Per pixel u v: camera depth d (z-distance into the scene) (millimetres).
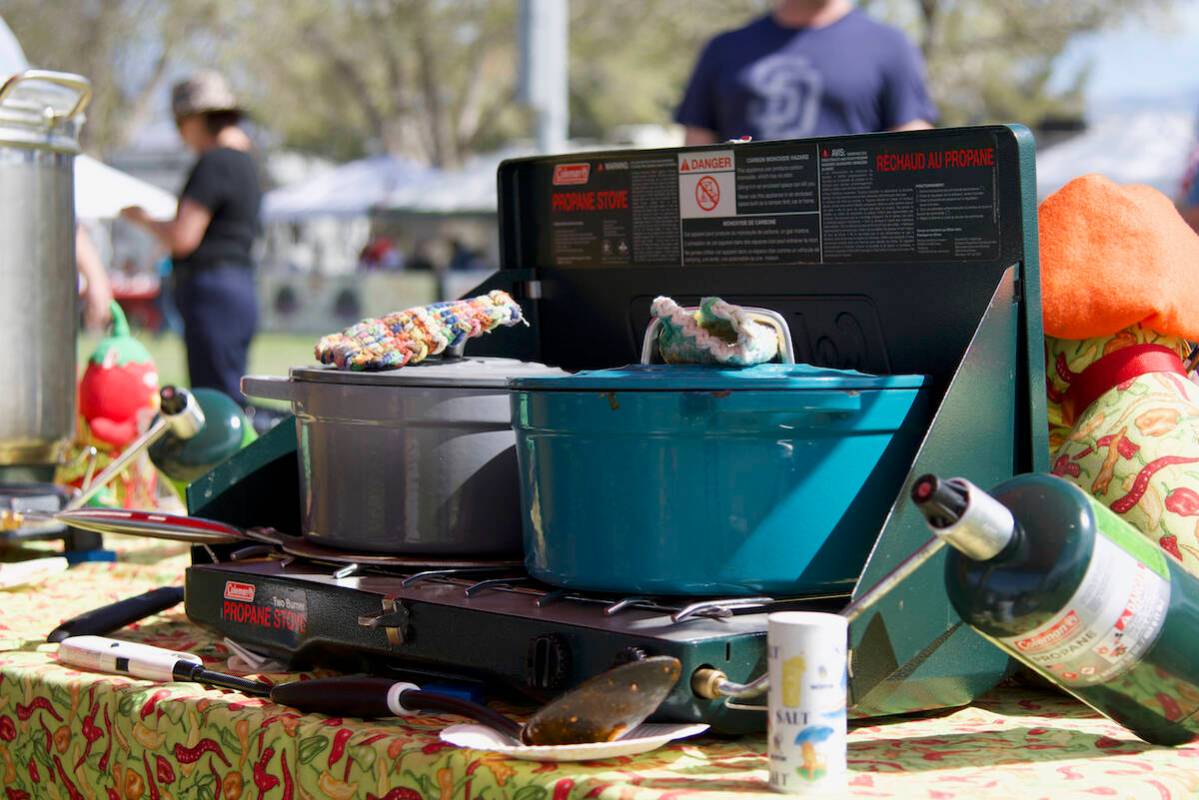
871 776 1057
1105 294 1375
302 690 1254
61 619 1749
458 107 33969
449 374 1446
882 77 3203
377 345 1480
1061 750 1146
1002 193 1310
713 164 1562
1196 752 1135
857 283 1438
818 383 1184
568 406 1230
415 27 31781
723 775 1054
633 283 1671
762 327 1268
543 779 1041
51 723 1433
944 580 1105
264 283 23688
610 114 34750
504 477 1449
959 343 1355
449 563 1420
